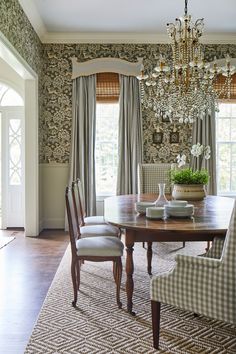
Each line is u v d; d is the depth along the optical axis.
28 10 4.64
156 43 5.98
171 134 6.03
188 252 4.54
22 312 2.82
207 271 1.99
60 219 6.10
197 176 3.73
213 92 4.02
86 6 4.75
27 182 5.50
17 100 6.09
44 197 6.07
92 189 5.92
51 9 4.83
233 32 5.77
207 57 6.00
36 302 3.02
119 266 2.91
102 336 2.40
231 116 6.21
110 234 3.49
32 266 3.99
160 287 2.18
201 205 3.38
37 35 5.50
